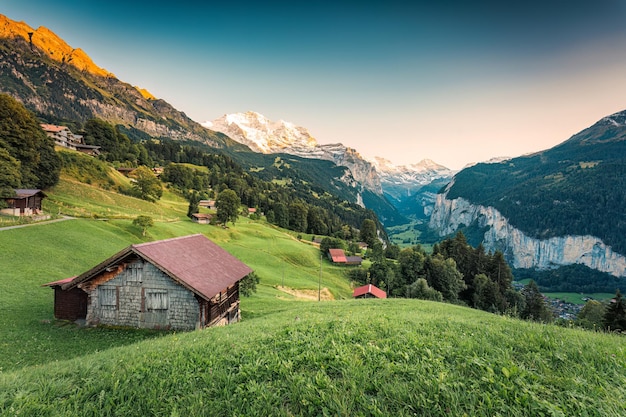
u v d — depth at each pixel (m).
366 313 22.20
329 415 6.12
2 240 40.03
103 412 7.11
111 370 9.24
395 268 109.31
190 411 6.73
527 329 11.51
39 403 7.56
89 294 25.73
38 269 35.91
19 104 73.75
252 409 6.53
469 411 5.87
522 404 5.95
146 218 68.19
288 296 61.84
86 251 46.59
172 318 25.22
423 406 6.04
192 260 27.92
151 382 8.23
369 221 169.25
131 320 25.52
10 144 69.75
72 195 84.50
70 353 19.98
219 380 8.00
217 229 109.75
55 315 26.16
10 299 28.16
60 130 128.62
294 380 7.45
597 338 10.65
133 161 162.62
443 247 126.06
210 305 26.50
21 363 17.94
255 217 155.62
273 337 11.57
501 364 7.62
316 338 10.77
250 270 33.91
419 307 31.77
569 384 6.62
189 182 171.38
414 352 8.73
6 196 54.31
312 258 113.00
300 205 181.25
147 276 25.56
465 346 8.98
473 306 97.94
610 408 5.58
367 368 7.76
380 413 5.91
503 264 108.19
